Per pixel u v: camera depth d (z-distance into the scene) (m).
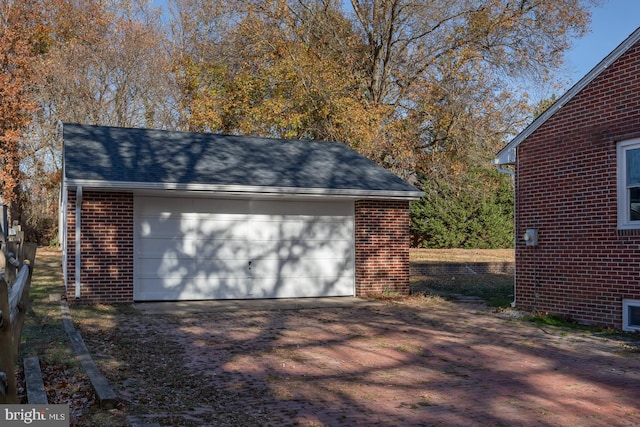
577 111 12.56
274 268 16.11
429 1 28.94
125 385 7.09
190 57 32.81
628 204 11.52
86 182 13.47
